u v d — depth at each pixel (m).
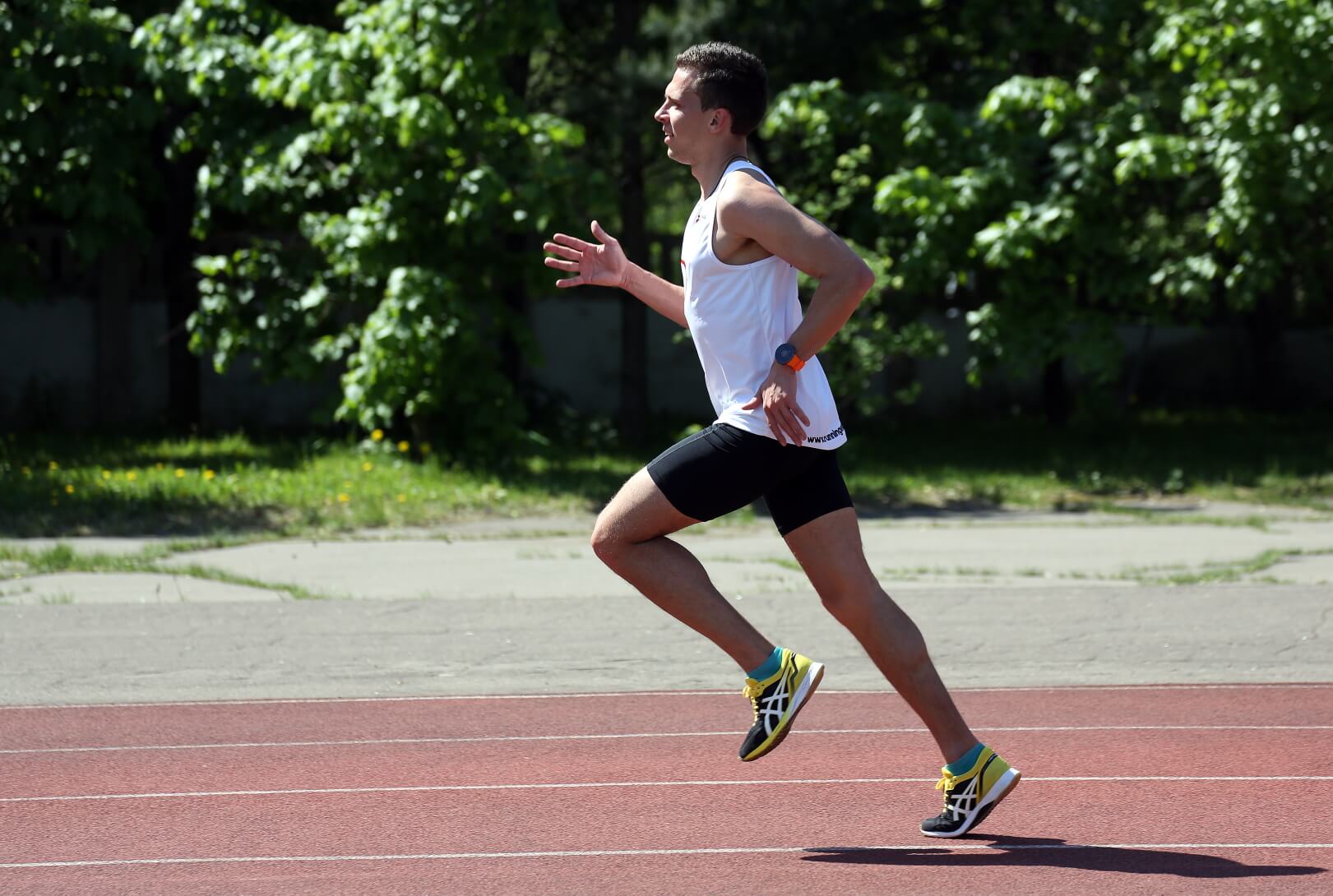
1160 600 29.22
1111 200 55.69
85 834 15.23
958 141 56.19
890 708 21.30
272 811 16.06
